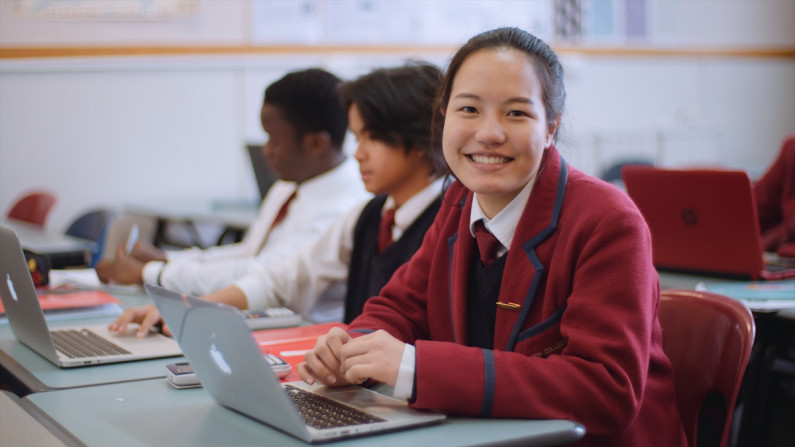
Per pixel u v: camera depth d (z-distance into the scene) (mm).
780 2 7562
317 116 2441
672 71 7090
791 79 7691
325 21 5699
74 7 5008
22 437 1159
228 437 1146
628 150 6820
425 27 6023
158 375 1505
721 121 7371
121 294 2363
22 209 4426
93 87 5117
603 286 1256
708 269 2455
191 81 5371
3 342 1799
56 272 2730
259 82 5559
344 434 1118
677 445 1380
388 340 1245
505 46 1300
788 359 2105
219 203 4730
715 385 1531
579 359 1215
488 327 1420
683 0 7086
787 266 2510
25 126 4977
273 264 2211
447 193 1578
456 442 1099
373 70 1988
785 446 2146
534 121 1284
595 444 1265
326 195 2477
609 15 6738
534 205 1362
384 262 1978
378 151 1939
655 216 2547
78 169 5129
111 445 1124
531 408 1184
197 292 2352
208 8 5359
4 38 4871
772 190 2986
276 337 1800
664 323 1617
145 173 5301
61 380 1480
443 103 1392
